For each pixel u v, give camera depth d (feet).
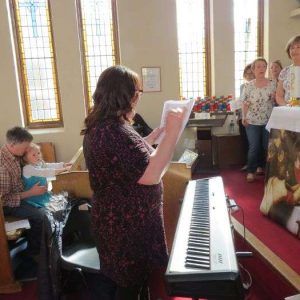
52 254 5.27
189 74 17.29
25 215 7.57
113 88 3.71
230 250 3.60
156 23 15.92
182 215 4.64
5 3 14.87
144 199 3.79
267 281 5.81
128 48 15.93
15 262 7.56
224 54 16.49
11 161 7.63
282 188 8.11
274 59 16.60
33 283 7.00
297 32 16.51
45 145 16.10
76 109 16.17
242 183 13.10
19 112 15.79
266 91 12.17
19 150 7.68
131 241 3.86
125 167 3.58
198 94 17.42
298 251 7.10
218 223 4.34
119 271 3.93
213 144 16.60
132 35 15.85
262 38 17.03
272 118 8.13
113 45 16.61
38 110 16.79
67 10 15.29
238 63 17.20
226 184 13.10
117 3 15.56
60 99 16.39
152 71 16.24
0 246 6.57
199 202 5.16
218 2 16.08
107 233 3.87
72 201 6.48
